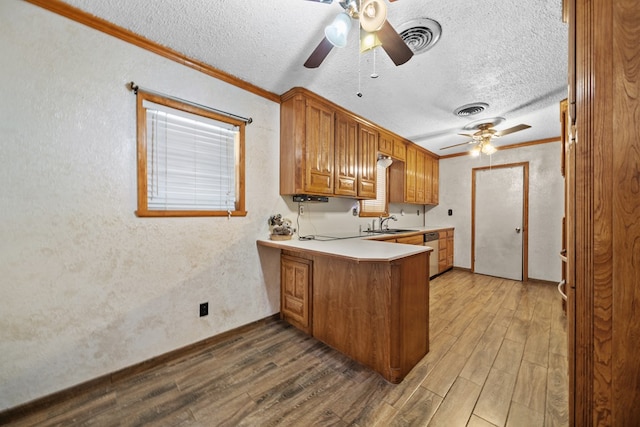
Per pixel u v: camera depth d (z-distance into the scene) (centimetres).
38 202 139
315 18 148
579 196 78
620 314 73
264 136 241
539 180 391
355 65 193
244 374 171
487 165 441
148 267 177
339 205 330
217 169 214
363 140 303
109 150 161
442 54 178
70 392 149
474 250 454
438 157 498
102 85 158
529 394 152
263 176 242
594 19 74
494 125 319
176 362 185
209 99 204
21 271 136
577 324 79
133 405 144
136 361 173
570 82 81
